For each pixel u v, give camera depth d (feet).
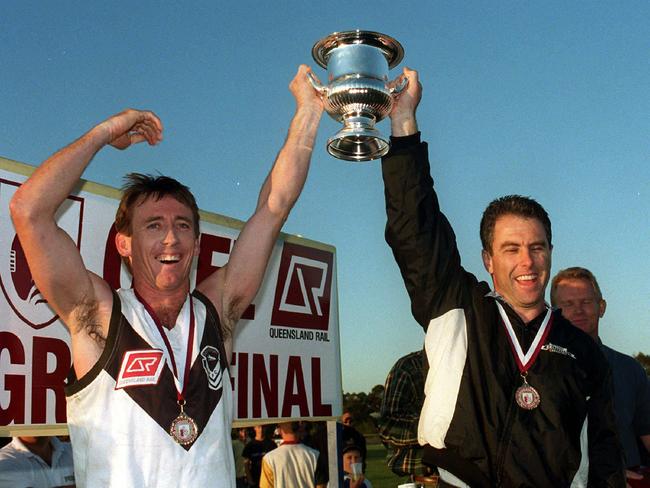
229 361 8.77
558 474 8.55
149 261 8.11
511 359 8.95
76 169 7.63
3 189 9.43
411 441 11.87
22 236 7.39
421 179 9.27
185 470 7.45
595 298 14.17
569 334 9.37
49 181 7.43
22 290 9.57
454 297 9.29
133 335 7.80
